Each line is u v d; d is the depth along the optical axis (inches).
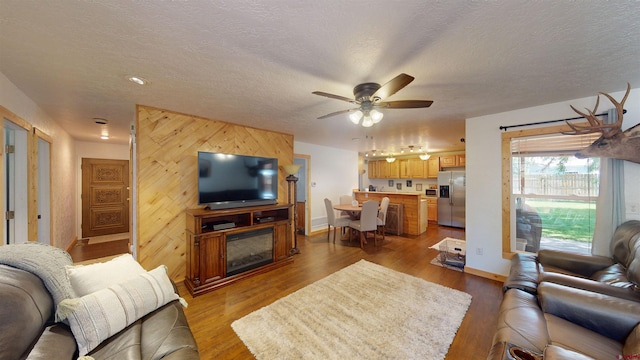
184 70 76.0
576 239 104.9
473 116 128.8
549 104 108.0
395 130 168.7
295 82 85.1
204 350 72.0
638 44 60.2
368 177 348.5
